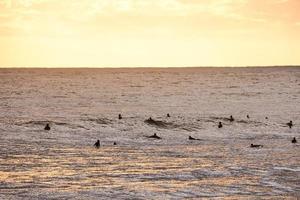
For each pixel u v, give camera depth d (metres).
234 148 88.12
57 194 52.81
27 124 99.00
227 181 61.06
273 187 58.75
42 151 77.56
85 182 58.53
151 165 69.69
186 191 55.69
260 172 66.75
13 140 85.50
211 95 192.12
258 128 114.44
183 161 73.44
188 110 141.75
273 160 76.25
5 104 144.50
